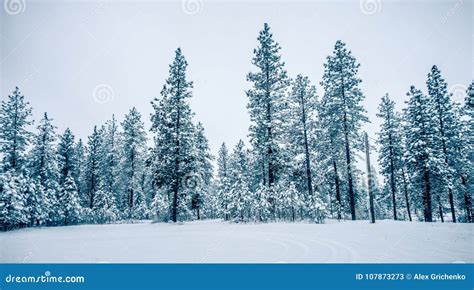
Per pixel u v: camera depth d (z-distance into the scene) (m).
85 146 42.91
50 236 16.66
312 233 14.84
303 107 29.83
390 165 33.75
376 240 11.70
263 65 28.78
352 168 29.00
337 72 28.03
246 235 14.80
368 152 22.22
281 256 9.02
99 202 37.56
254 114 27.97
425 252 9.06
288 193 24.69
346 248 9.96
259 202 24.59
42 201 28.19
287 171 27.94
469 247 9.77
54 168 33.00
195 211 42.16
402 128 33.09
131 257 9.38
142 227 23.00
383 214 51.62
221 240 12.93
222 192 40.41
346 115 26.52
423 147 27.59
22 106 29.89
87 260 9.16
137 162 39.94
